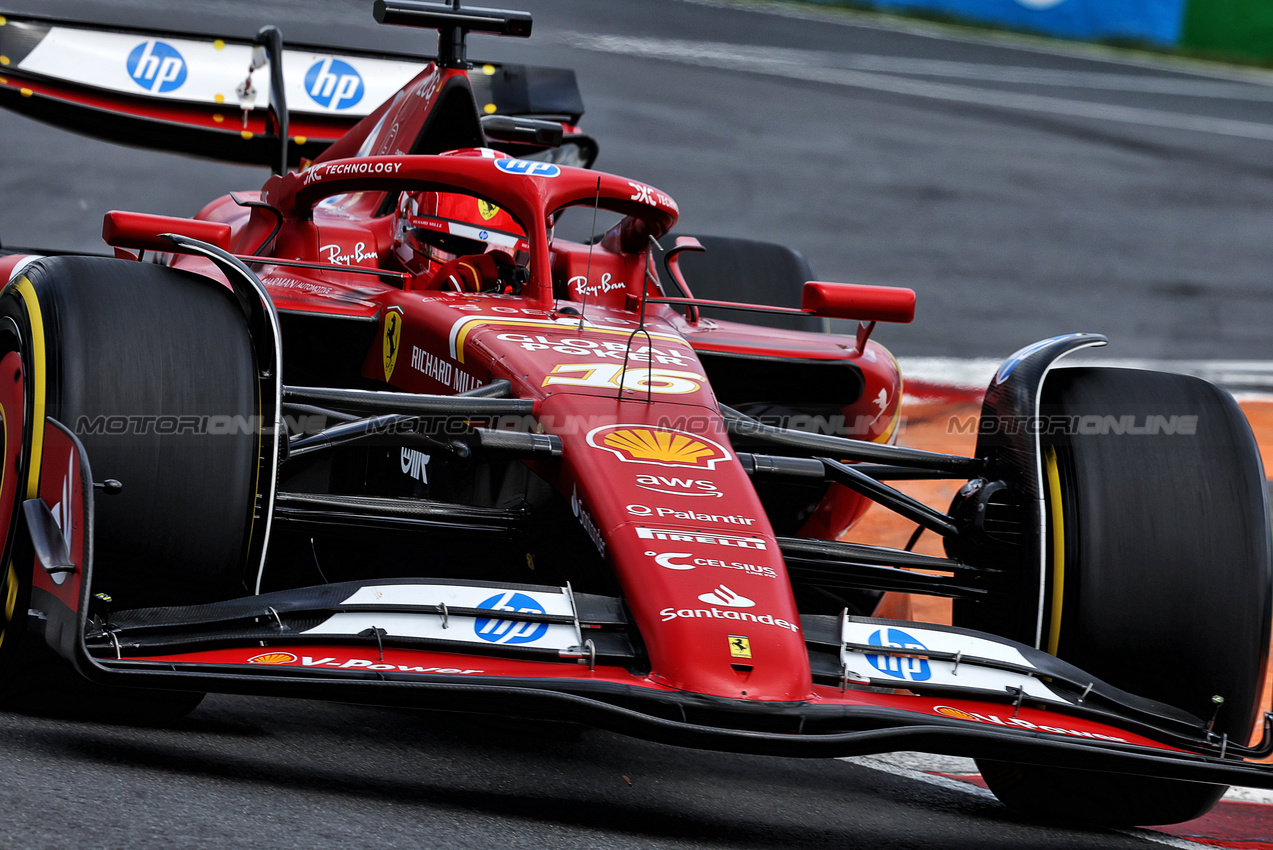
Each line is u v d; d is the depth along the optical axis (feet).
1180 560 41.75
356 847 28.76
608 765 42.91
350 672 33.01
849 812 40.70
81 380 37.29
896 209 191.52
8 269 48.73
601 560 37.81
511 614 35.63
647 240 57.67
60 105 74.69
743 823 37.27
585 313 50.06
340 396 40.34
